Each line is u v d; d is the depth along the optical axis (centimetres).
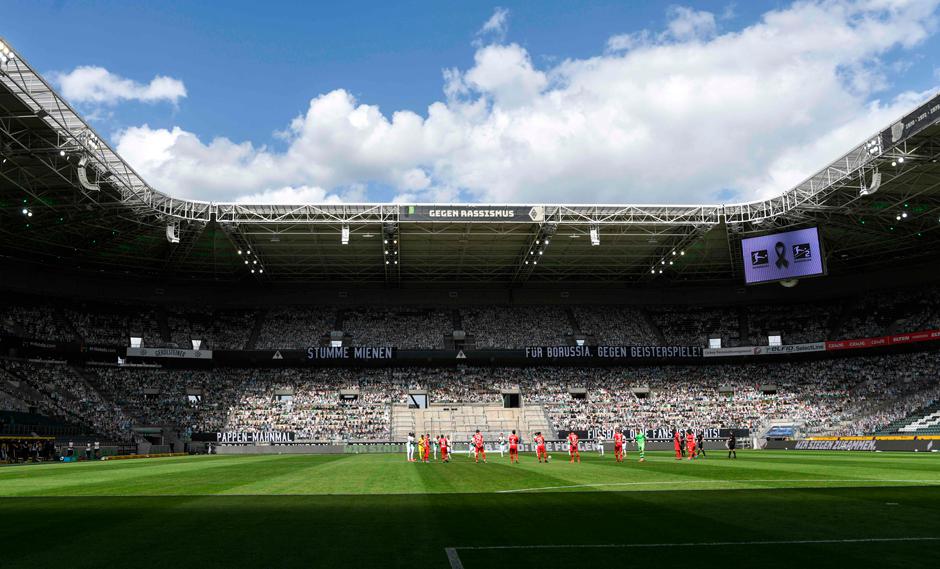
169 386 7312
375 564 994
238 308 8244
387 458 4978
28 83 3794
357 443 6519
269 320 8131
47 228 6012
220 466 3819
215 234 6450
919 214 6031
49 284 7412
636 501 1766
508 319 8362
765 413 7281
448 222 5931
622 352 7706
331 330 8044
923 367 7119
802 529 1273
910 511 1528
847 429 6688
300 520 1444
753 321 8269
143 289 7988
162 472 3228
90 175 4875
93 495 2038
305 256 7194
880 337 7244
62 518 1502
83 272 7612
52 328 7056
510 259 7450
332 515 1522
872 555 1030
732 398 7562
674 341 8162
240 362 7625
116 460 5022
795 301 8356
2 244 6612
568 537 1200
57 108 4044
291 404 7294
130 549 1119
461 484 2350
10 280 7144
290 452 6412
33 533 1288
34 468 3769
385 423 7100
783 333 7994
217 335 7850
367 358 7550
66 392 6644
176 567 984
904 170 4969
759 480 2453
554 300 8588
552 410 7431
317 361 7681
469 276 8162
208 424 6912
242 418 7038
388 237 6369
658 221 5972
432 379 7775
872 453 5122
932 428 6034
